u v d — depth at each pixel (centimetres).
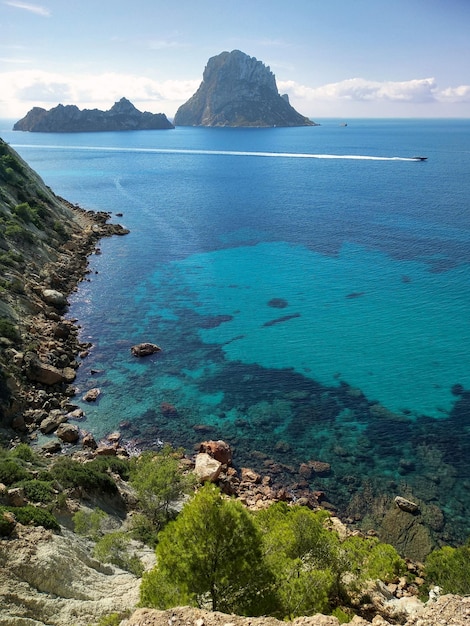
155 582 1700
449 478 3672
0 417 3931
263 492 3516
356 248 9238
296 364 5200
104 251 9081
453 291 7094
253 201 13775
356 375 4994
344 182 16825
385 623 1588
